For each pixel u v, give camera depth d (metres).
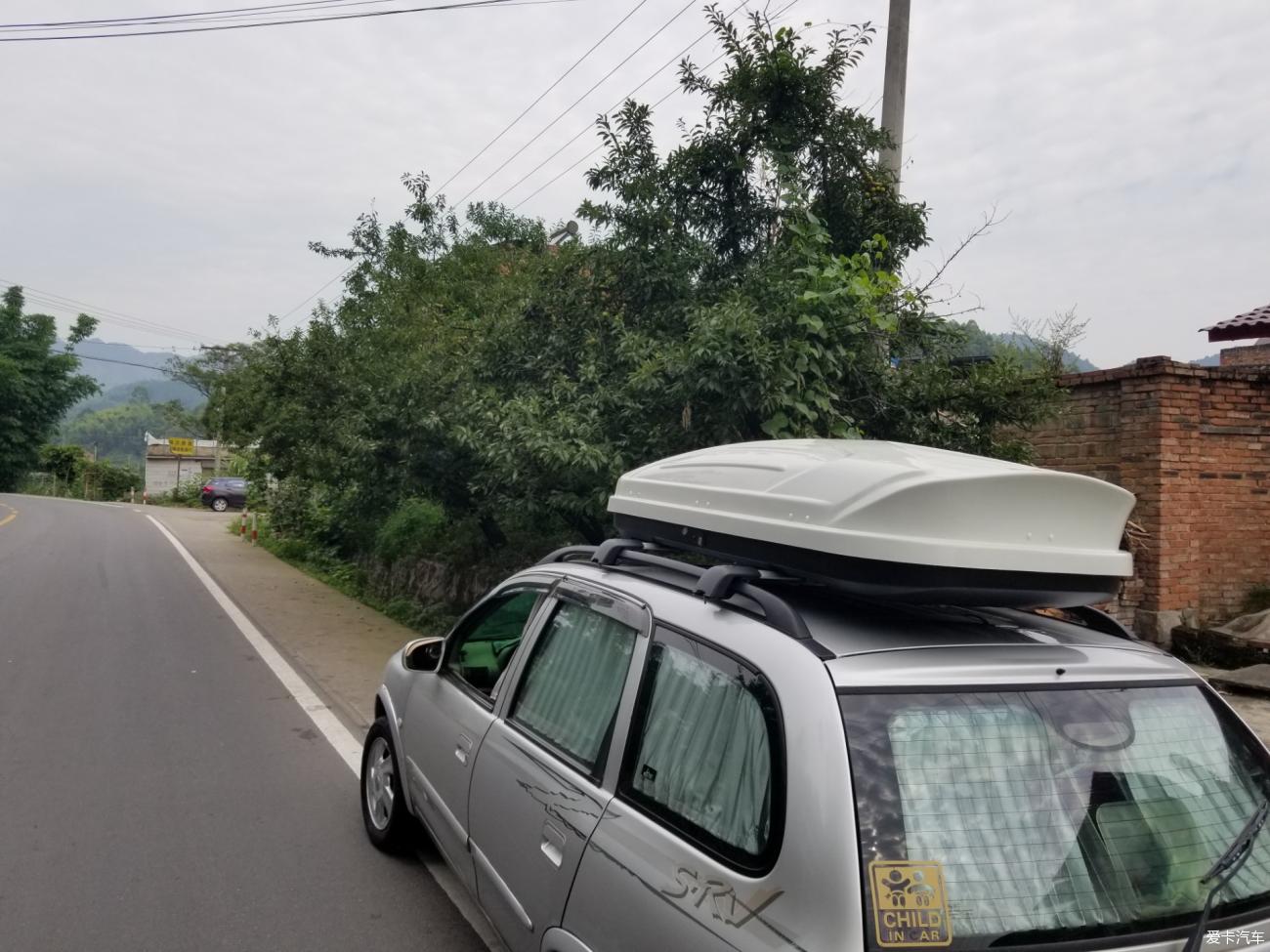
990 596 2.18
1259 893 2.08
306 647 9.84
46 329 52.16
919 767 1.95
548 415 6.87
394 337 10.37
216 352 41.09
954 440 6.84
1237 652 7.29
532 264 9.27
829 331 6.17
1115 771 2.11
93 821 4.98
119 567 16.61
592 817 2.51
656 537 3.14
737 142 7.43
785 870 1.88
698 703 2.33
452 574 11.21
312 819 5.08
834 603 2.46
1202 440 7.88
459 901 4.12
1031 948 1.84
